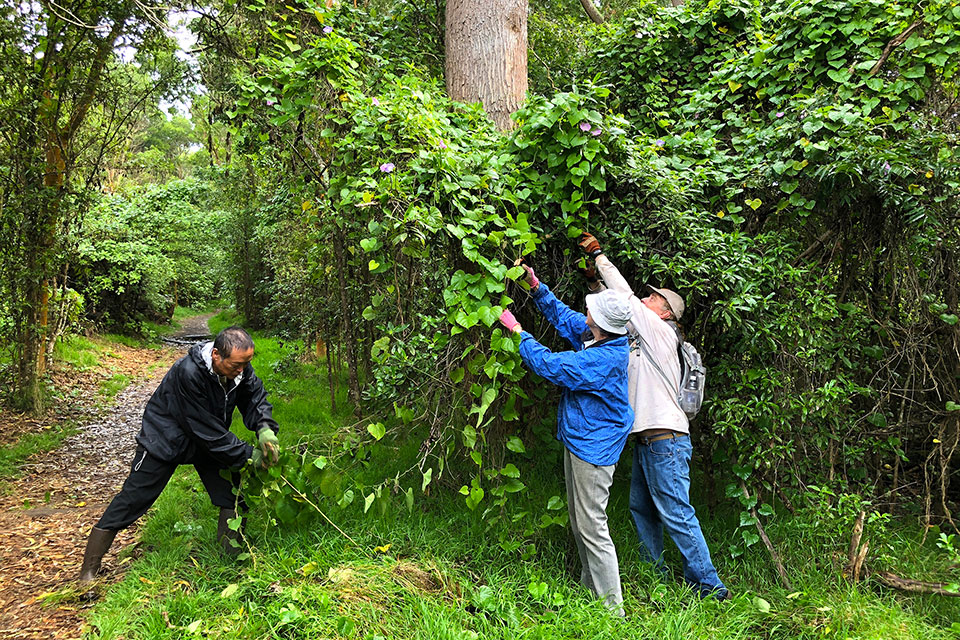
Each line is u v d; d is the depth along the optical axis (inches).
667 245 119.5
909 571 112.1
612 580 101.4
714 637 93.3
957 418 125.4
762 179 124.6
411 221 100.0
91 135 306.3
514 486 108.6
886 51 134.6
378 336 215.6
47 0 213.8
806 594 100.7
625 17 196.1
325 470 115.9
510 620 94.9
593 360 99.9
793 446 119.3
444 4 192.2
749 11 174.1
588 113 105.5
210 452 110.9
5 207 250.7
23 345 261.0
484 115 134.7
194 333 714.2
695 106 154.4
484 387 105.3
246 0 172.6
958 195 116.6
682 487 107.8
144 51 270.5
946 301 129.6
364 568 106.0
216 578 109.4
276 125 128.1
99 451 222.4
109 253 495.8
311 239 235.0
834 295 122.0
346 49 126.2
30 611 105.3
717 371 122.8
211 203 644.1
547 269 126.2
